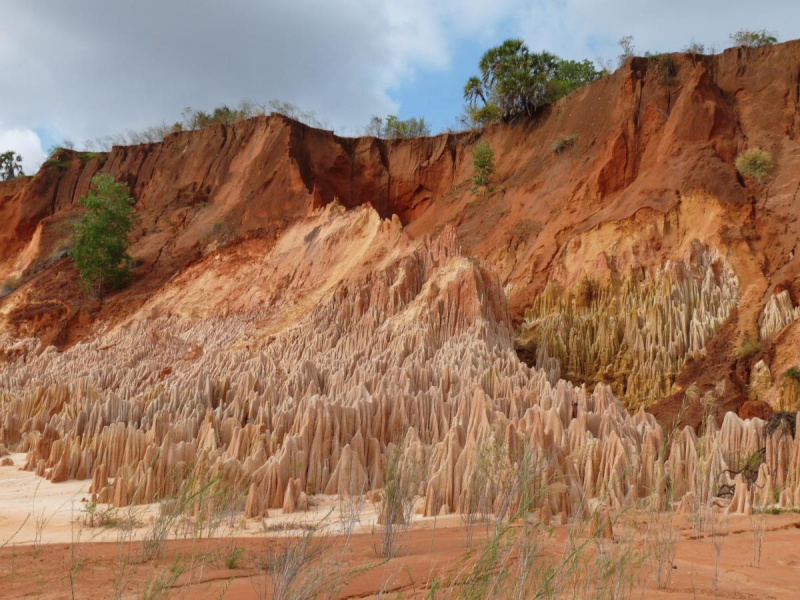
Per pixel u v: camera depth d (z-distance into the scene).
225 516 13.98
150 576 8.23
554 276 35.59
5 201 72.44
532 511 10.98
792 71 38.59
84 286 52.59
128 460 22.14
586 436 17.41
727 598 6.71
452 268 33.03
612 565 6.30
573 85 60.44
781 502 13.43
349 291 35.69
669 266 31.05
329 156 58.19
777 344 26.17
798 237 30.97
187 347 41.03
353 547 9.77
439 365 27.23
